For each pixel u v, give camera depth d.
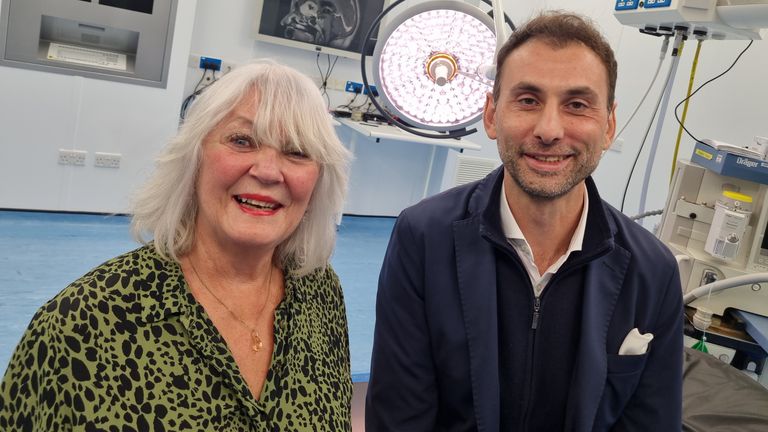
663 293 1.52
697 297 2.41
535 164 1.34
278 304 1.32
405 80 1.40
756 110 4.20
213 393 1.10
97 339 1.04
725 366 2.04
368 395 1.64
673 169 2.67
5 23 4.31
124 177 4.88
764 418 1.80
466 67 1.40
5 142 4.54
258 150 1.16
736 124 4.31
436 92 1.41
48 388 1.00
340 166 1.31
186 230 1.22
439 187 6.30
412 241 1.55
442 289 1.51
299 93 1.19
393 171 6.29
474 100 1.42
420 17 1.35
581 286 1.48
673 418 1.54
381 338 1.60
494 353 1.45
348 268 4.83
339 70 5.69
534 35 1.33
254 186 1.16
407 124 1.45
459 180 5.82
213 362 1.11
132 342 1.07
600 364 1.44
